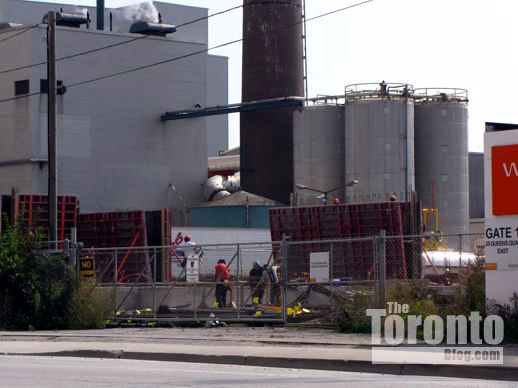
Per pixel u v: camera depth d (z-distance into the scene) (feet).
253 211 249.14
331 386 56.44
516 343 76.02
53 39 122.42
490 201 80.59
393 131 243.40
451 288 91.91
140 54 269.44
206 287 115.34
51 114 121.60
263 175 281.74
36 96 253.85
